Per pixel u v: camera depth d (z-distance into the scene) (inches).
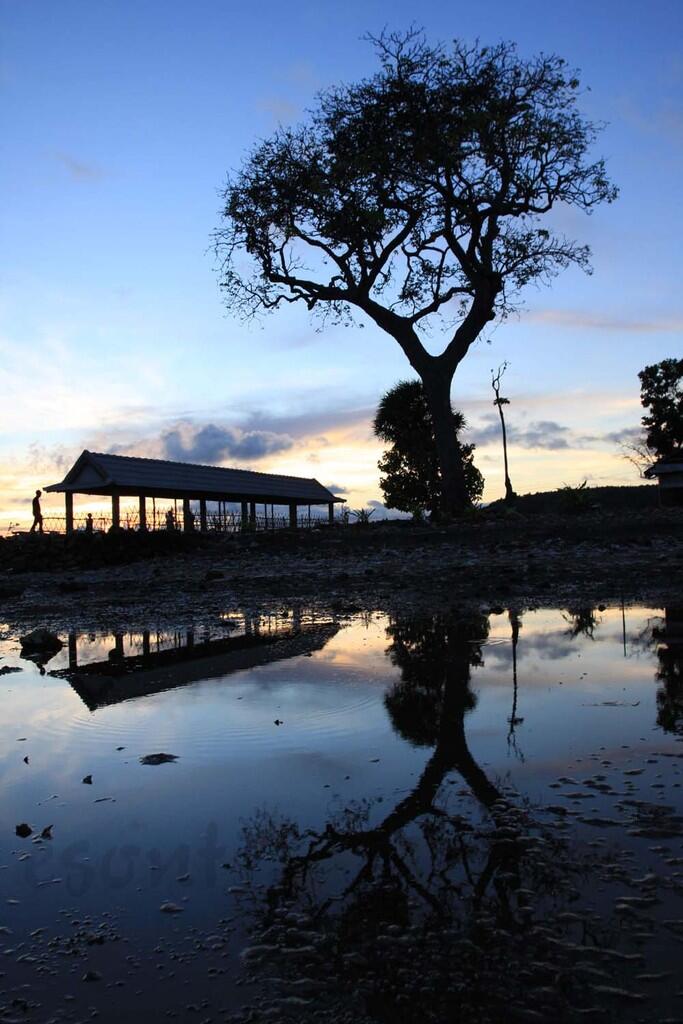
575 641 234.8
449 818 101.4
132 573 630.5
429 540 668.1
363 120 987.3
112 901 83.8
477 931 74.7
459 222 1051.3
